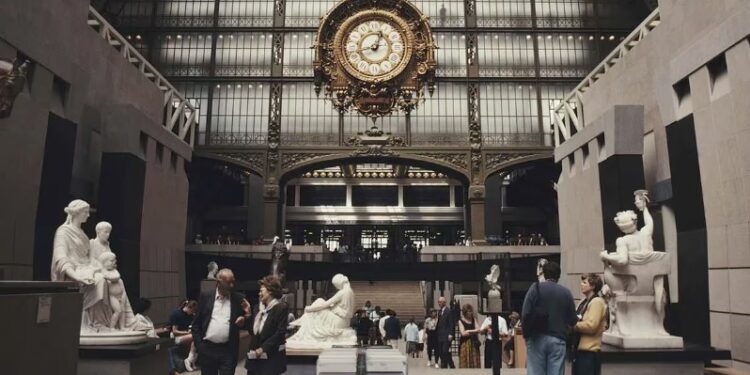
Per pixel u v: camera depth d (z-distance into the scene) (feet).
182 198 70.03
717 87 40.57
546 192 125.70
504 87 99.09
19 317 10.71
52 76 44.24
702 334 40.78
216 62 99.04
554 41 100.01
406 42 97.25
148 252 58.29
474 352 39.50
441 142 97.45
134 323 24.59
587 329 19.66
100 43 54.39
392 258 103.35
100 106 53.67
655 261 26.68
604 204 55.52
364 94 95.91
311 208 139.85
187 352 32.35
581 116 75.20
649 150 54.75
